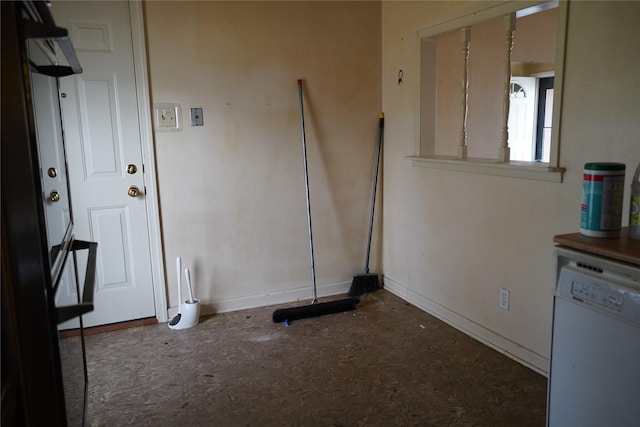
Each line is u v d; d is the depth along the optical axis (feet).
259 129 10.50
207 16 9.78
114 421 6.79
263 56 10.33
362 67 11.26
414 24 10.07
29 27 3.50
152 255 10.03
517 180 7.86
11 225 3.58
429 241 10.24
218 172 10.29
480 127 12.40
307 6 10.57
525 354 8.04
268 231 10.91
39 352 3.74
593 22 6.41
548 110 16.24
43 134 4.37
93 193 9.53
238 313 10.68
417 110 10.17
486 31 12.09
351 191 11.60
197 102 9.93
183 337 9.50
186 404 7.20
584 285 4.34
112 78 9.35
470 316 9.25
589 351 4.35
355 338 9.32
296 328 9.84
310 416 6.82
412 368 8.09
